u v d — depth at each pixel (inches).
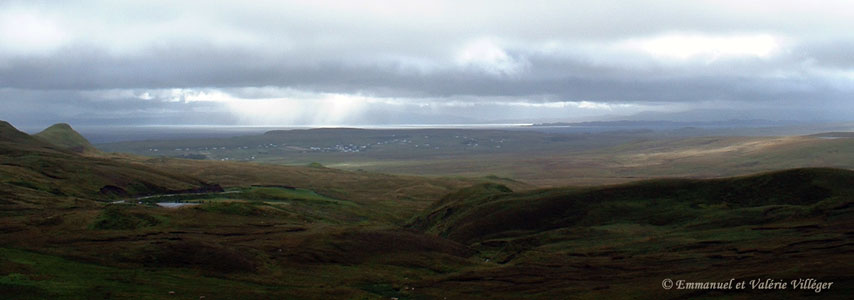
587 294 2503.7
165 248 3006.9
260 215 4483.3
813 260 2628.0
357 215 6402.6
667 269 2935.5
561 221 4835.1
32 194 4909.0
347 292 2578.7
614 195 5123.0
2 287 2084.2
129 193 6338.6
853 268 2311.8
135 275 2554.1
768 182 4884.4
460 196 6250.0
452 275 3075.8
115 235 3358.8
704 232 3873.0
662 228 4247.0
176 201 5994.1
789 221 3902.6
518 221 4950.8
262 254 3184.1
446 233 5147.6
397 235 3944.4
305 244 3481.8
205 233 3627.0
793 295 2068.2
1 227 3444.9
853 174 4894.2
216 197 6407.5
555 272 3061.0
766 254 2992.1
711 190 4958.2
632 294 2400.3
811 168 4987.7
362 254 3459.6
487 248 4301.2
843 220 3681.1
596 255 3518.7
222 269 2824.8
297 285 2677.2
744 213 4239.7
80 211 4207.7
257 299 2316.7
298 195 7194.9
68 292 2126.0
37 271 2400.3
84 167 6673.2
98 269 2603.3
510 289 2726.4
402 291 2711.6
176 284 2454.5
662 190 5088.6
